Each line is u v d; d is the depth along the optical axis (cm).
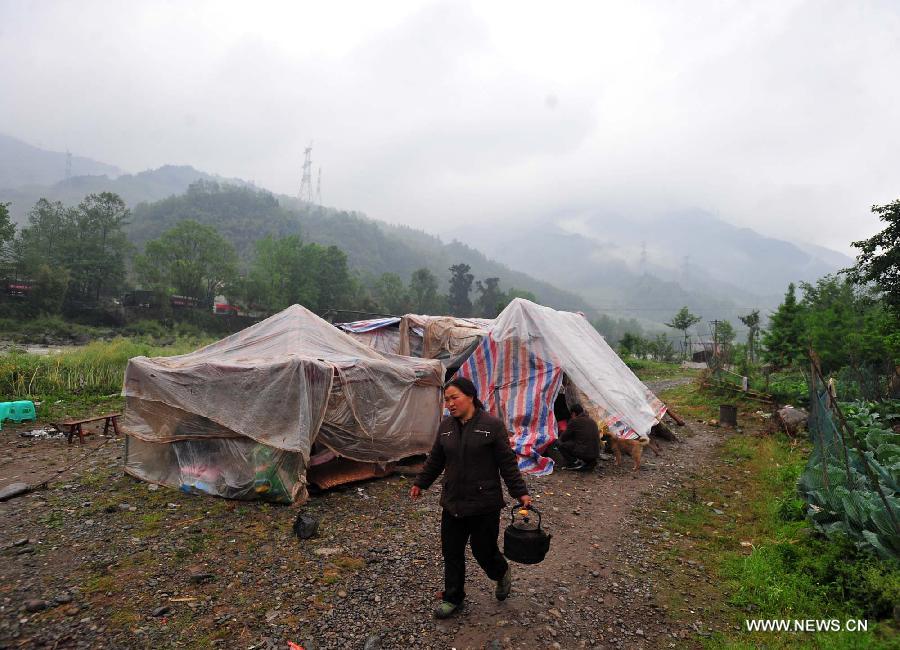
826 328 1841
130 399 725
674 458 955
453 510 364
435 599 407
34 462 787
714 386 1689
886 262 1332
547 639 361
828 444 601
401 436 786
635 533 579
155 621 368
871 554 438
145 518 568
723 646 353
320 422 646
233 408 654
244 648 338
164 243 7681
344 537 527
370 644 343
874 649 326
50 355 1608
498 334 1023
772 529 571
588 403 968
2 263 6138
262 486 622
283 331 802
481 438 366
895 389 1168
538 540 366
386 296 11012
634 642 363
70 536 516
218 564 460
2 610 377
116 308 6456
